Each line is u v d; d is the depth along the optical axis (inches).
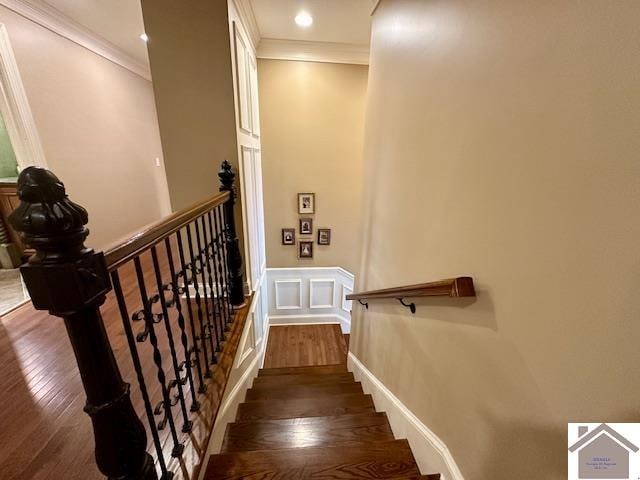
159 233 36.8
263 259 133.4
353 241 152.9
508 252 31.2
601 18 20.5
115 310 81.2
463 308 40.0
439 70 45.5
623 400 20.8
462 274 40.4
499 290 32.9
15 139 94.0
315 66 125.6
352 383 92.1
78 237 21.8
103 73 130.4
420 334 53.9
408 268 59.5
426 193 51.0
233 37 74.6
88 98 121.0
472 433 38.7
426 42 49.7
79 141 116.1
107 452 27.9
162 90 73.5
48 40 100.7
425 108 50.8
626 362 20.3
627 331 20.1
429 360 50.4
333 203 146.0
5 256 108.2
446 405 45.1
